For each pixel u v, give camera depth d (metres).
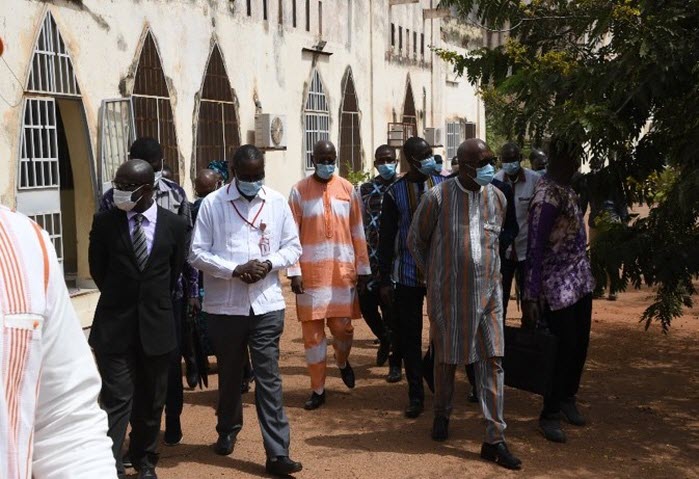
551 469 4.73
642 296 10.57
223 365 4.88
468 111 26.16
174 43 11.17
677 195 5.29
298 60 15.15
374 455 4.98
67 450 1.68
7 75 8.08
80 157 9.42
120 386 4.35
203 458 4.99
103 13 9.59
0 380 1.52
